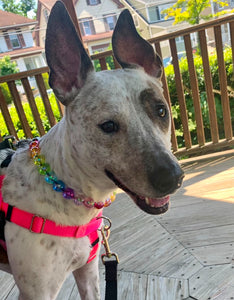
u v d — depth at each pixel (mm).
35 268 326
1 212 341
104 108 308
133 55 390
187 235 567
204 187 725
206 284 458
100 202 355
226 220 584
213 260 498
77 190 337
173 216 632
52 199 334
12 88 822
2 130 1147
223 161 856
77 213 342
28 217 327
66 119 335
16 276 336
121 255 553
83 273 397
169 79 1185
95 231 376
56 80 332
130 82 323
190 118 1202
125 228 626
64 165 334
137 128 306
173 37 817
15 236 329
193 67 842
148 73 389
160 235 583
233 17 807
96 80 325
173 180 288
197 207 645
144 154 297
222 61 835
